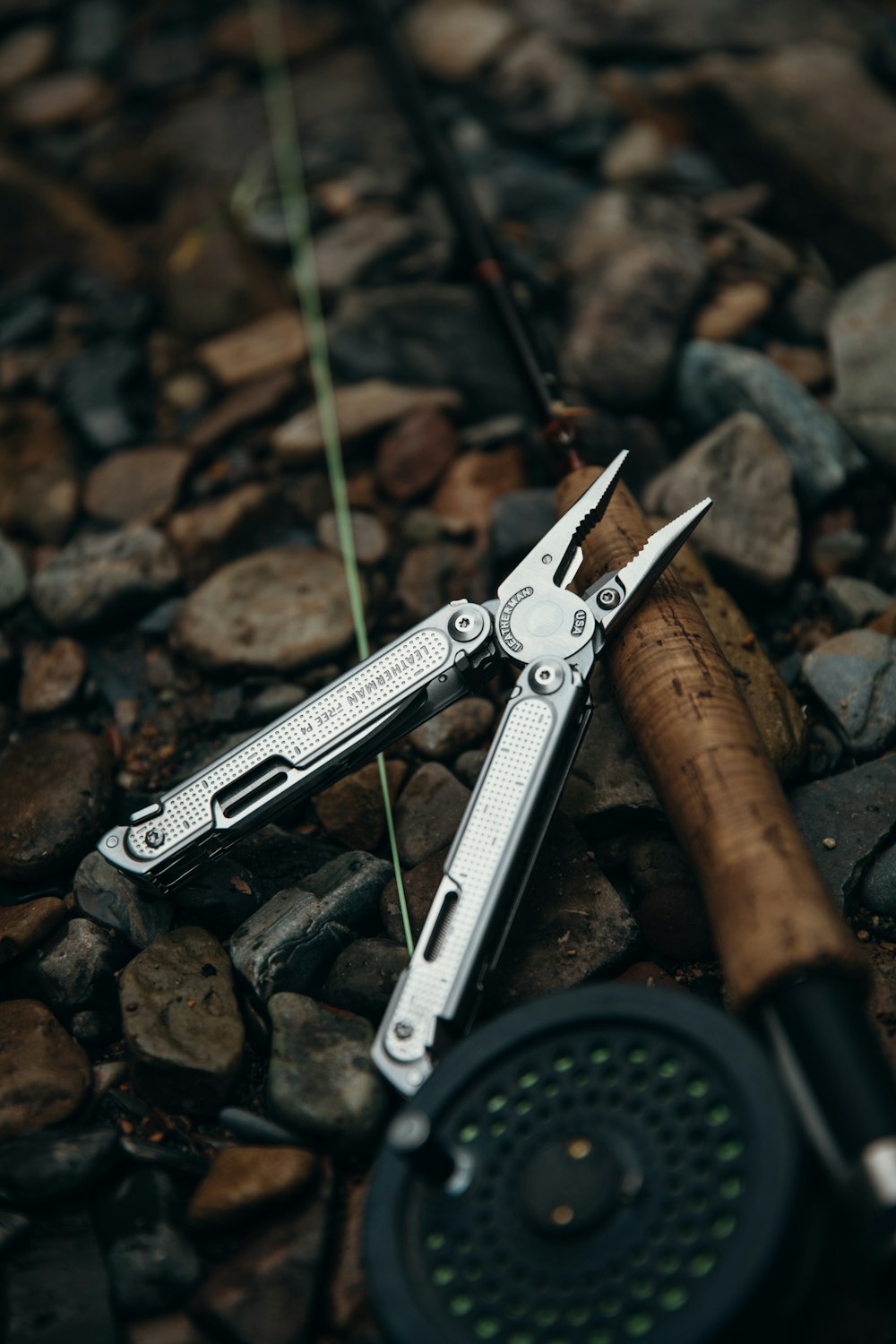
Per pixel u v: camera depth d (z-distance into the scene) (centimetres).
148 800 51
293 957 46
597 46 77
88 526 60
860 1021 38
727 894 40
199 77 83
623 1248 37
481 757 50
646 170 68
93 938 46
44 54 86
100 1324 40
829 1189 36
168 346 66
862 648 50
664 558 45
